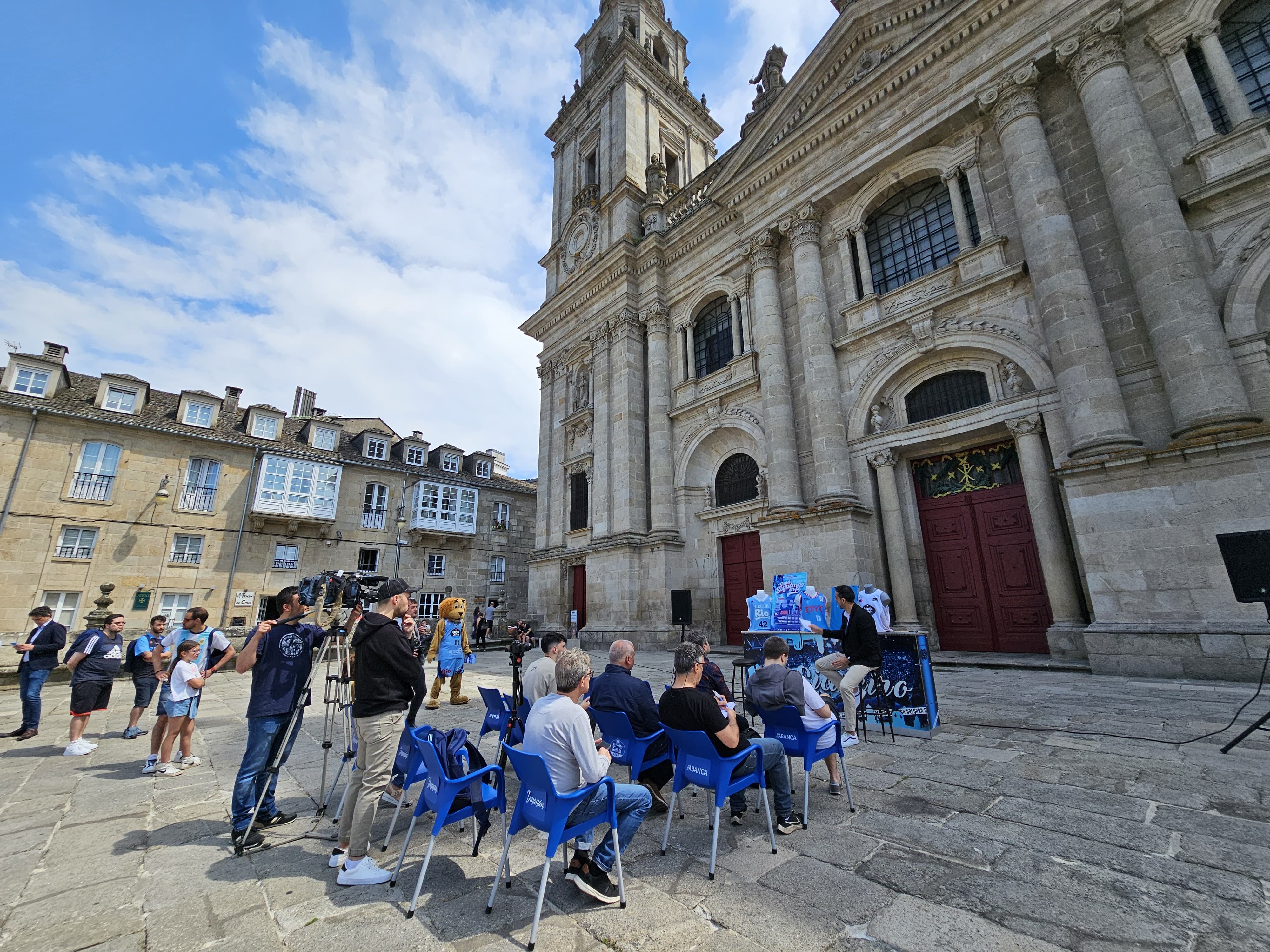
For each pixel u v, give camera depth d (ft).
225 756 21.54
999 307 37.88
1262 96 31.24
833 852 11.50
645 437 63.72
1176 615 26.61
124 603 68.64
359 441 96.43
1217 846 10.53
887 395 43.57
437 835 10.34
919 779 15.33
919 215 45.37
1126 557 28.30
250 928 9.51
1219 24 32.04
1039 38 36.94
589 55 91.15
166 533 72.74
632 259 66.85
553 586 69.82
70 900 10.52
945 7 44.73
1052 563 33.53
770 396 48.98
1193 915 8.56
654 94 78.84
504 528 103.55
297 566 82.28
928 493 42.14
